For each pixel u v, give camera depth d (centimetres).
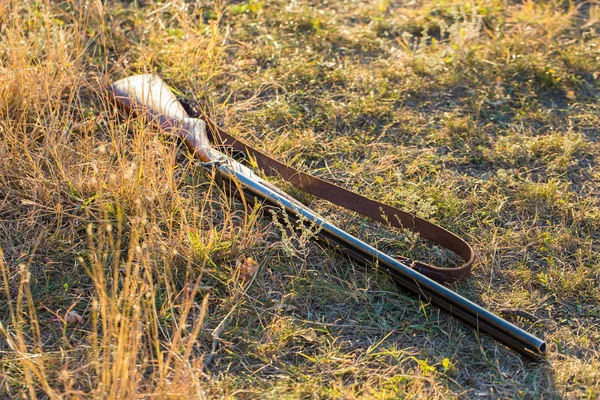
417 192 389
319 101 471
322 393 276
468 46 539
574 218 376
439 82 504
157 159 373
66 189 360
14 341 288
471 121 454
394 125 456
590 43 549
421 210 370
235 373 285
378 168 411
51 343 291
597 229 371
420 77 509
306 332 305
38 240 319
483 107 477
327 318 314
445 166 419
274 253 345
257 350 294
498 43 545
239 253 339
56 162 364
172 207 355
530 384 284
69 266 328
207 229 356
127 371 244
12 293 312
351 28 574
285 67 504
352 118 455
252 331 304
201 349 293
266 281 330
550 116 469
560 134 445
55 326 299
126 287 271
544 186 393
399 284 324
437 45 548
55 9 541
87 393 264
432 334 307
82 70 455
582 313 321
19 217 350
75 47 484
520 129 455
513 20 589
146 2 582
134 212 350
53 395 240
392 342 303
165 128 398
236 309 312
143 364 265
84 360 282
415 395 274
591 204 389
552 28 575
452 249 345
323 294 324
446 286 329
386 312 317
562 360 296
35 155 376
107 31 519
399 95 482
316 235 345
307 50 527
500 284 336
